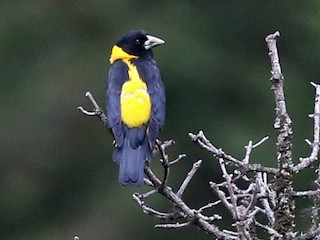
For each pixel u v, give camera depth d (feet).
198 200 70.28
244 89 77.10
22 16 80.59
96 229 71.72
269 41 27.30
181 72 76.02
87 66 77.87
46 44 79.97
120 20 79.56
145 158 31.32
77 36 79.82
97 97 76.38
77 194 74.74
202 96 76.54
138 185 30.71
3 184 75.15
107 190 74.23
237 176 27.12
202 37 78.13
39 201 74.90
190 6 79.46
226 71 77.15
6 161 75.77
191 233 66.44
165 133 75.66
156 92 32.71
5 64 78.95
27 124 76.07
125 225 70.49
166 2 80.07
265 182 28.07
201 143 27.14
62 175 75.20
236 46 78.64
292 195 27.02
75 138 75.72
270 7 79.15
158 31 77.56
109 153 75.20
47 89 76.89
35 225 74.49
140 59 34.99
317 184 27.25
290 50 78.18
